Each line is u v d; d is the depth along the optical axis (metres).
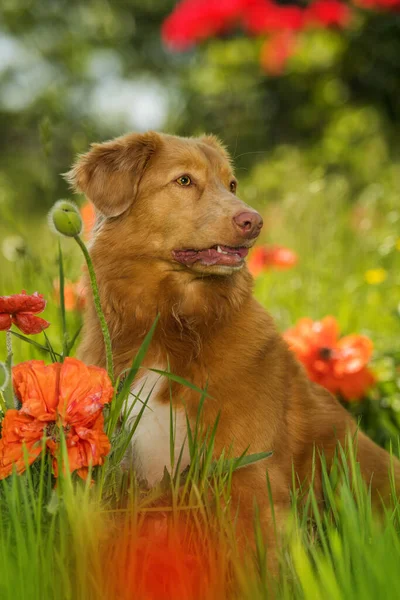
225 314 5.20
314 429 5.45
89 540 3.70
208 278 5.21
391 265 9.84
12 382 4.14
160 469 4.98
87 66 33.34
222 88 22.20
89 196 5.44
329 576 3.46
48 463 4.05
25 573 3.53
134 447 5.01
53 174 28.08
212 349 5.07
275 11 18.06
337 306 9.07
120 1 30.58
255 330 5.28
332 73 19.66
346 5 18.69
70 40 33.16
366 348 6.80
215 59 20.98
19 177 28.12
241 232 5.10
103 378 4.07
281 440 5.12
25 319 4.27
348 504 3.98
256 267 8.72
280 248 8.78
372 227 10.91
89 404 3.97
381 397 7.12
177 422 4.94
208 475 4.57
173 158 5.38
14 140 34.47
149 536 4.20
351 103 19.84
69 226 3.97
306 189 10.50
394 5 16.91
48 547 3.65
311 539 4.19
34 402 3.95
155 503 4.50
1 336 7.09
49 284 6.86
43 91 32.53
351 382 6.70
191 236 5.18
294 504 4.45
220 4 18.38
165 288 5.23
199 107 23.47
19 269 7.86
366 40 18.88
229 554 4.04
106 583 3.73
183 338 5.13
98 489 4.07
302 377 5.62
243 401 4.94
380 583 3.42
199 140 6.03
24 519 3.88
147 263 5.27
